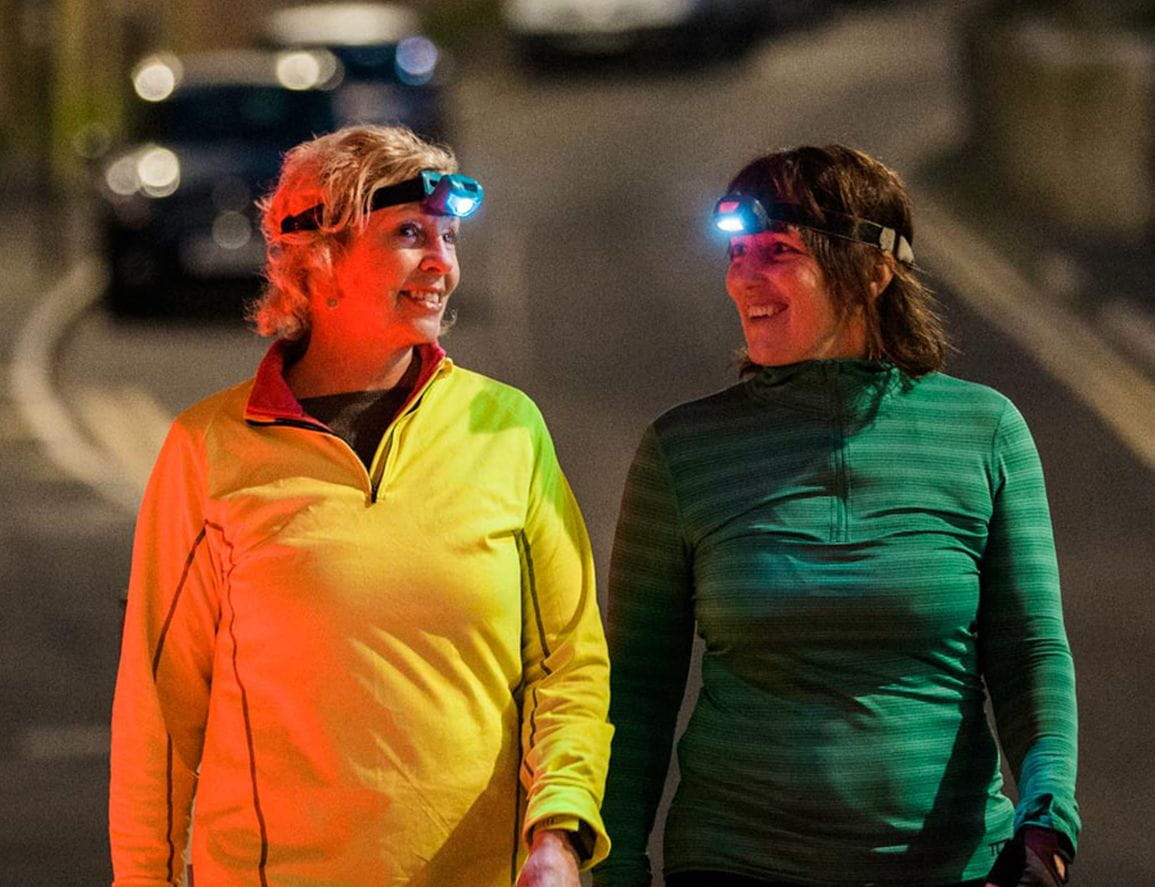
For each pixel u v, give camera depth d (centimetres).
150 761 518
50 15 3556
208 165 2562
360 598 491
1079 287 2652
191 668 516
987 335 2422
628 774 540
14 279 2880
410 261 505
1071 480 1850
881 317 540
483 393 514
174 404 2209
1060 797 495
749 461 531
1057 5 3522
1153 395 2156
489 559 499
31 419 2139
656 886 962
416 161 506
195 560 508
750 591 518
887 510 521
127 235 2528
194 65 2798
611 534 1609
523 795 510
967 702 520
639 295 2708
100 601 1582
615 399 2156
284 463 502
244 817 498
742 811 516
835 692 513
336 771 490
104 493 1900
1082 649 1388
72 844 1112
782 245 534
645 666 544
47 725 1317
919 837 509
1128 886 1013
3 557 1695
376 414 513
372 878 490
